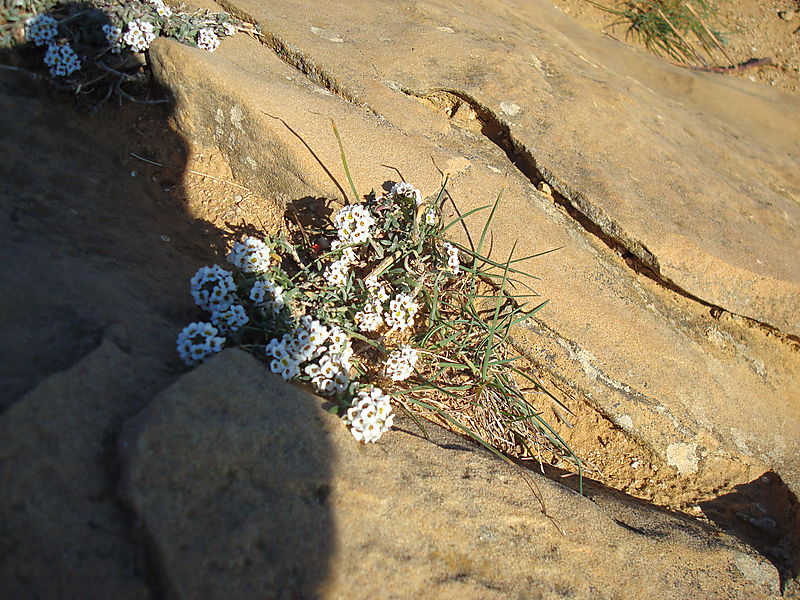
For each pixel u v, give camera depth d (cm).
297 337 26
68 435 20
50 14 37
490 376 31
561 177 39
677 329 36
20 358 22
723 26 87
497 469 27
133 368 23
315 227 36
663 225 38
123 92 37
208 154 38
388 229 33
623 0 83
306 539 21
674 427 33
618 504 29
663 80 68
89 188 33
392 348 31
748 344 38
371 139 37
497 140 42
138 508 19
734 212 43
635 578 25
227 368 23
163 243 32
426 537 23
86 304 25
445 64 44
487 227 34
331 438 23
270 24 43
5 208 29
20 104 35
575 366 33
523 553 24
